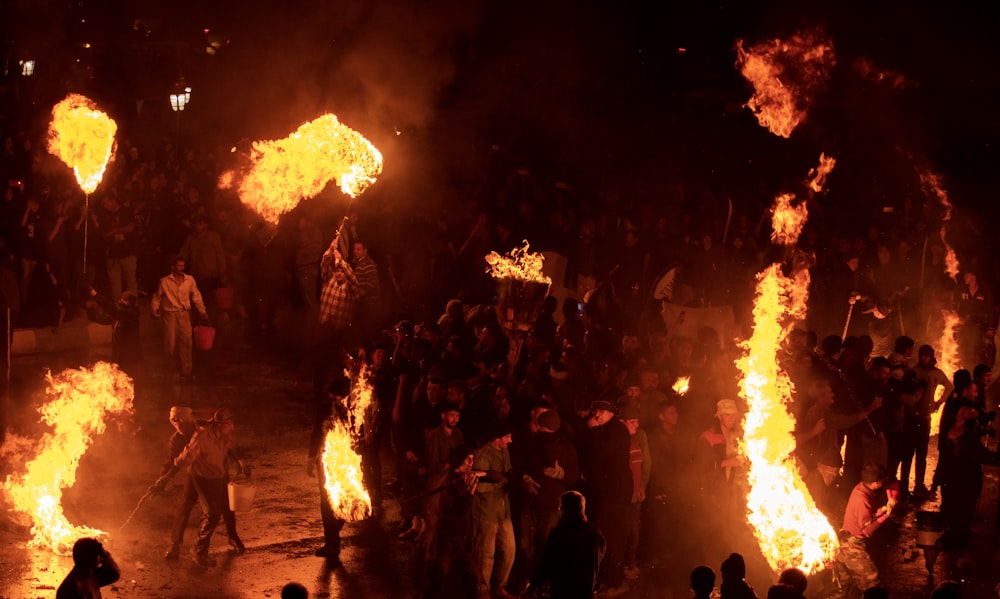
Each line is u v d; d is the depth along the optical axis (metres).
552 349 14.62
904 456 14.45
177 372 18.62
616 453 11.27
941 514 12.41
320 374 18.56
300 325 23.05
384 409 13.61
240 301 24.12
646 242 20.08
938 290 19.66
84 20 29.23
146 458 15.35
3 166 22.47
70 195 21.61
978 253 24.03
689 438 12.34
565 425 11.51
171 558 11.94
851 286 19.48
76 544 8.73
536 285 13.83
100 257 22.09
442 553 10.80
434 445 11.45
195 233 22.20
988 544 13.03
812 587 11.36
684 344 13.52
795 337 13.94
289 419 17.38
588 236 20.22
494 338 14.25
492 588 11.27
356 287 19.30
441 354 14.28
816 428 12.41
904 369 14.72
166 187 24.14
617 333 18.05
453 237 23.55
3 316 16.61
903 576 11.99
